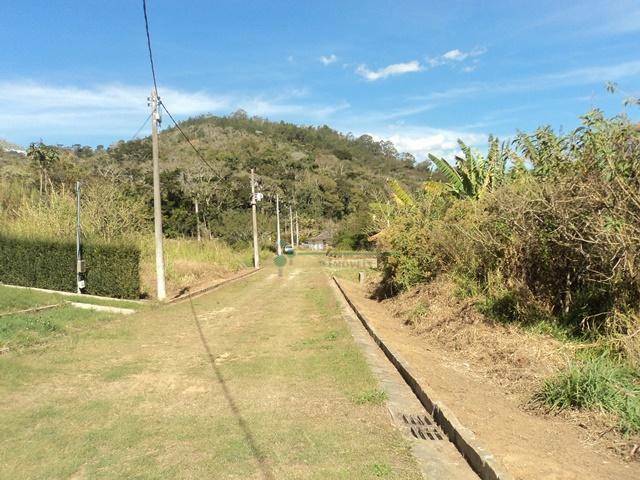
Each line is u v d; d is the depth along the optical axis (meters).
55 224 22.83
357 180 117.81
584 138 7.58
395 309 14.26
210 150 108.44
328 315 13.82
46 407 5.98
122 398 6.37
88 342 10.07
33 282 17.84
